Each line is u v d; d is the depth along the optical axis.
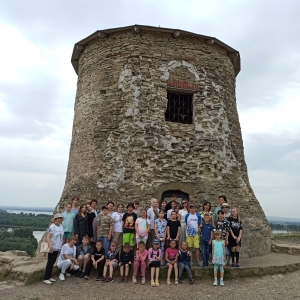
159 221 6.88
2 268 7.08
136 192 8.44
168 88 9.52
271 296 5.68
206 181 9.02
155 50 9.63
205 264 6.78
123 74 9.47
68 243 6.60
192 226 6.92
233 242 6.96
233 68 11.25
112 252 6.60
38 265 6.84
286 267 7.38
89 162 9.16
